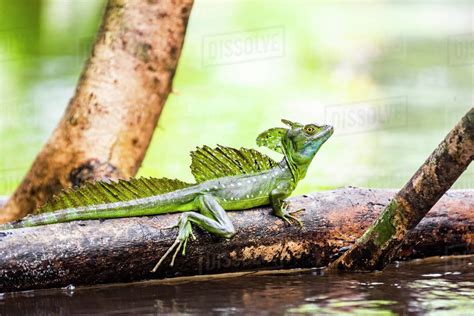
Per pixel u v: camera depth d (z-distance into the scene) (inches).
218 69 935.7
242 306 320.5
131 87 503.2
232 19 1067.9
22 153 706.2
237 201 367.9
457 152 332.5
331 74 953.5
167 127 743.1
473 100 881.5
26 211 507.8
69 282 349.1
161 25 502.9
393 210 361.7
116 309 318.0
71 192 351.6
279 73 932.0
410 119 820.0
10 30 1016.9
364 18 1141.1
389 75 971.9
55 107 824.9
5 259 334.6
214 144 697.0
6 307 322.3
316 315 306.2
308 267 390.6
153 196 358.6
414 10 1170.6
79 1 1045.8
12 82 912.9
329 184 610.5
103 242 347.3
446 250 416.5
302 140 373.4
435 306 319.3
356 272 383.9
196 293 342.6
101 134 500.4
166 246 354.9
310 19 1095.0
